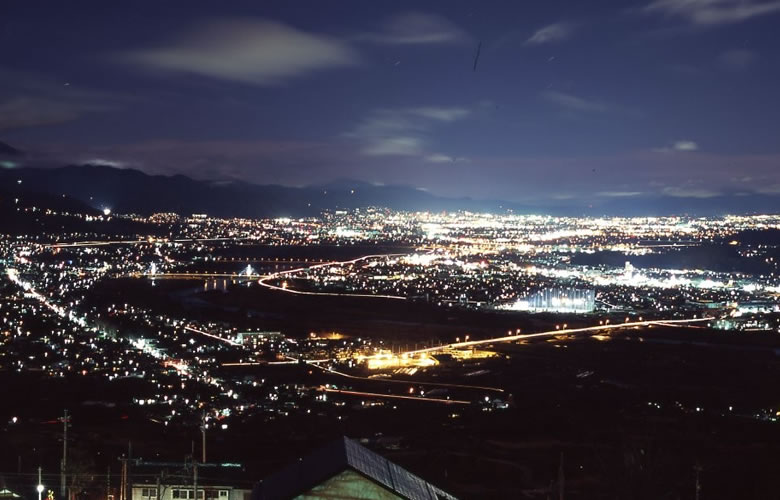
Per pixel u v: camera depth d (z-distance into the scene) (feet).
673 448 267.18
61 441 260.83
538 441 287.69
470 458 253.85
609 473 174.91
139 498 195.93
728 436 291.79
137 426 305.53
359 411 352.08
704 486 212.84
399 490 80.94
